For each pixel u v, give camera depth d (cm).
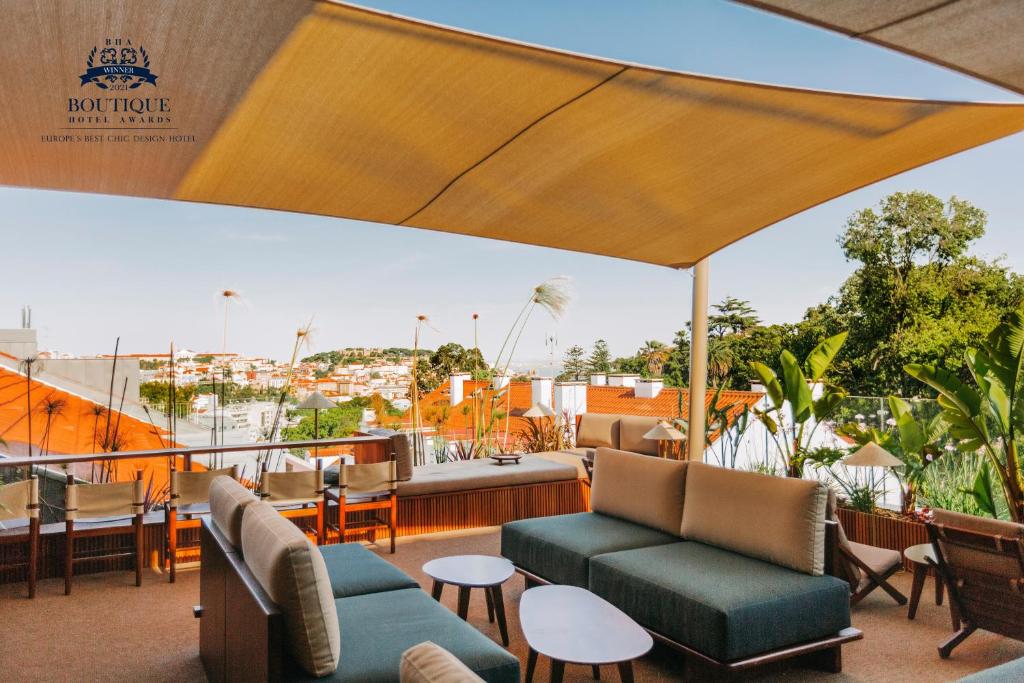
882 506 618
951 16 245
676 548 408
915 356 2127
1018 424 488
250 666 256
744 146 390
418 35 274
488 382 978
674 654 361
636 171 420
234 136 348
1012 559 338
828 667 350
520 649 379
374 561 375
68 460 469
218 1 244
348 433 765
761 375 682
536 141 376
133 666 350
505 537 483
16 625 405
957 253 2219
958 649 381
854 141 385
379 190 432
